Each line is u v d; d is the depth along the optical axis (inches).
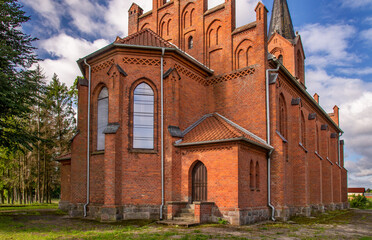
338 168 1574.8
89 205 800.3
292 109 1027.9
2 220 725.3
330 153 1633.9
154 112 818.8
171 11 1164.5
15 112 870.4
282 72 962.1
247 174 747.4
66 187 1092.5
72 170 850.1
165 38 1175.6
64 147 1701.5
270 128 869.8
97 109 860.6
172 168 779.4
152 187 773.3
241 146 728.3
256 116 890.1
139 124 805.2
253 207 759.1
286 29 1614.2
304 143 1204.5
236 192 699.4
